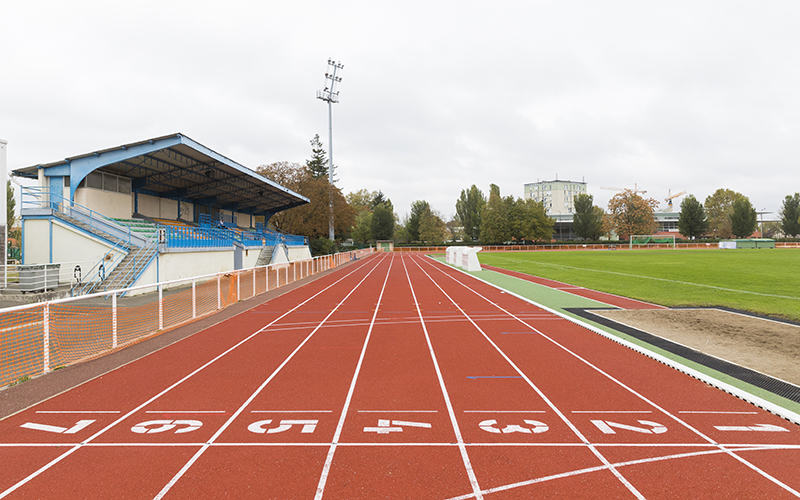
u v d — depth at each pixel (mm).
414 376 6598
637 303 13875
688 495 3465
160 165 26297
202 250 22531
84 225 19188
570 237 101188
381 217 86312
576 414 5117
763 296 15148
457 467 3904
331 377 6559
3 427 4773
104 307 13516
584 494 3484
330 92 51719
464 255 31234
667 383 6227
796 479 3688
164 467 3918
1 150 17188
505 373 6734
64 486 3613
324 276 25891
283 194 38344
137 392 5898
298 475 3777
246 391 5945
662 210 138625
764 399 5477
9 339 9070
